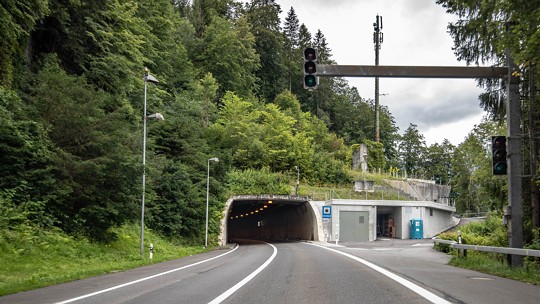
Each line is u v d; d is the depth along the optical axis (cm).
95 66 3544
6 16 2305
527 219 2280
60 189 2295
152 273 1495
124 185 2619
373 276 1147
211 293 883
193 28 9531
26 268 1677
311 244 4497
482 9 1196
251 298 800
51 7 3131
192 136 5150
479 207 8269
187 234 4444
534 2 1052
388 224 6275
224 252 3338
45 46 3356
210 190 5144
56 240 2123
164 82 5825
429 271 1294
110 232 2748
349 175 7644
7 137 2156
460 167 7994
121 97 3753
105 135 2536
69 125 2478
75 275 1462
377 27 9081
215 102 8462
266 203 6269
